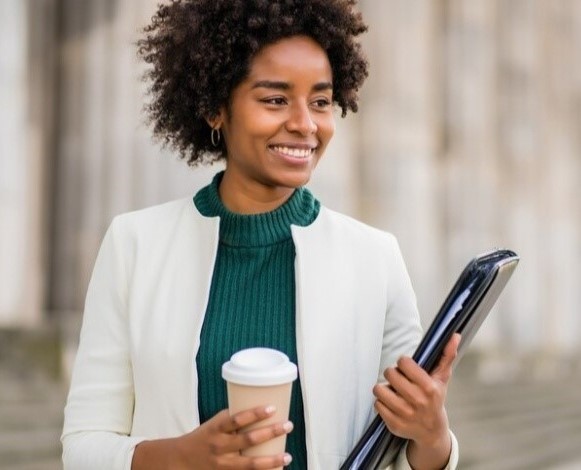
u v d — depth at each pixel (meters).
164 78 1.95
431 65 18.81
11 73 11.68
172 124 2.02
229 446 1.49
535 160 21.77
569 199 23.31
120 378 1.85
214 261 1.83
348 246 1.88
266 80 1.74
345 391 1.78
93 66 12.66
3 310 11.59
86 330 1.89
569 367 19.45
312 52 1.76
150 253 1.88
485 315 1.69
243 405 1.50
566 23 23.50
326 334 1.78
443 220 18.66
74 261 12.40
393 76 17.38
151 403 1.78
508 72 21.11
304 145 1.75
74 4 12.76
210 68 1.80
